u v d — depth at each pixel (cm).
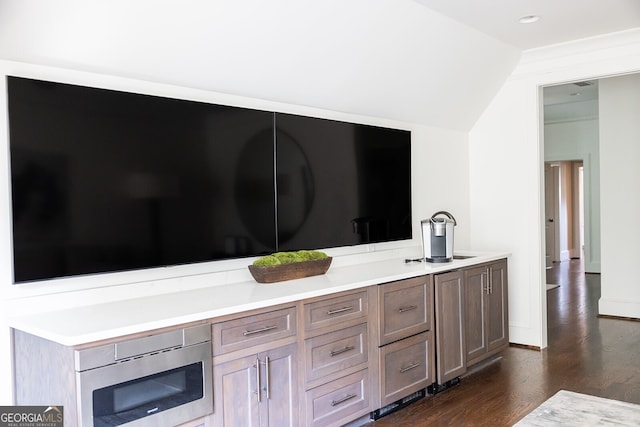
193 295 263
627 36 396
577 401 331
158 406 209
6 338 218
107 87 247
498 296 425
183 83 275
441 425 304
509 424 302
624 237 567
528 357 434
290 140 325
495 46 410
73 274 229
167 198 261
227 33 263
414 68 377
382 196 396
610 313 573
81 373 185
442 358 360
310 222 340
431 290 354
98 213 236
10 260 218
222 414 231
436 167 463
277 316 254
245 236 299
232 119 291
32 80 216
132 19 229
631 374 381
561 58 433
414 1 321
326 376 280
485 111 485
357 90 362
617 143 571
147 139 253
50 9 206
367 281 303
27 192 215
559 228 1061
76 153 229
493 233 485
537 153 454
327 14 290
